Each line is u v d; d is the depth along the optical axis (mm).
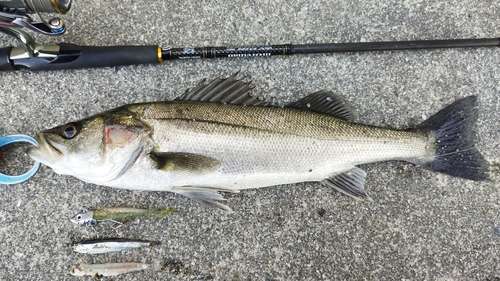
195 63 394
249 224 387
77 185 387
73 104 390
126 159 335
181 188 354
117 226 383
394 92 395
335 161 357
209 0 399
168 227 384
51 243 381
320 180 367
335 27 401
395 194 390
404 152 363
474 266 385
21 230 383
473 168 368
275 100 396
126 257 381
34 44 354
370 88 396
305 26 401
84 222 378
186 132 335
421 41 379
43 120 389
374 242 386
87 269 374
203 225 385
